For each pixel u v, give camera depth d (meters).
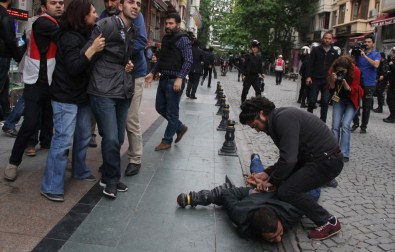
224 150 6.38
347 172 6.03
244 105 3.72
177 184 4.86
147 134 7.41
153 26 26.80
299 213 3.71
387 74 13.38
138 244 3.39
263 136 8.34
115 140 4.23
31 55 4.46
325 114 8.16
